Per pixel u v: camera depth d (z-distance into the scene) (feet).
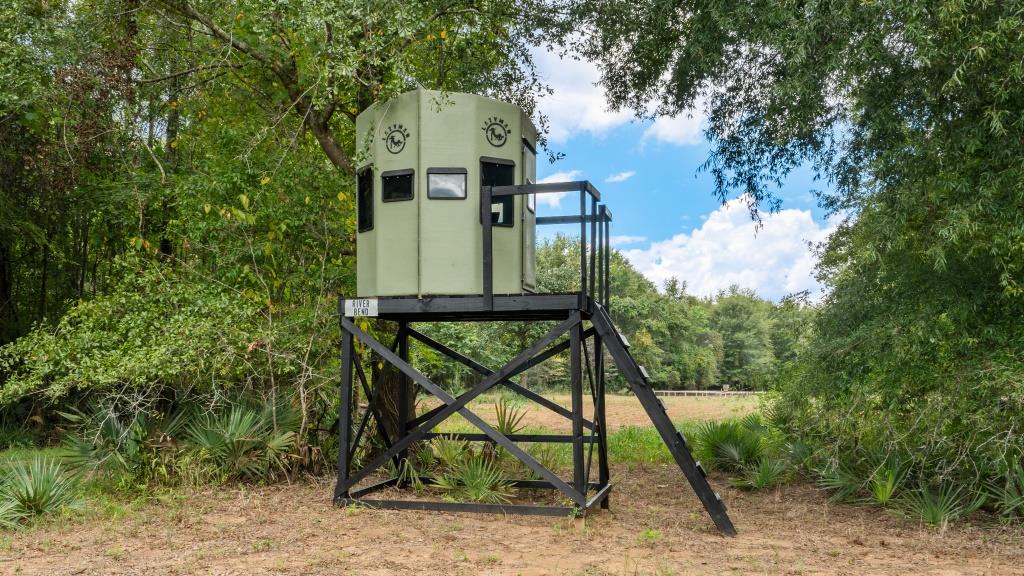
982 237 27.58
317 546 22.04
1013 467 26.78
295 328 34.88
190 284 34.71
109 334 32.81
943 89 25.64
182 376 33.78
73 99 38.60
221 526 24.58
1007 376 26.63
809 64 29.50
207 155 39.91
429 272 27.04
